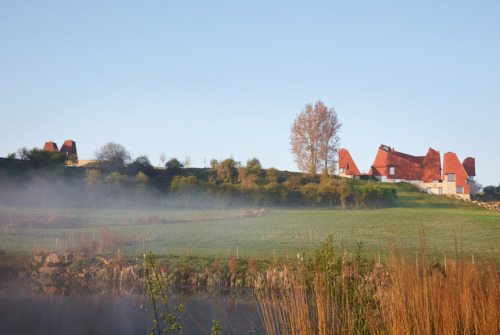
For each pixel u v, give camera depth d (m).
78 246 20.11
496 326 4.57
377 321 5.29
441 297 4.96
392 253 5.50
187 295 13.87
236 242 25.34
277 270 12.60
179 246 23.06
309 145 73.06
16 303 12.41
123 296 13.59
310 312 5.47
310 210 50.19
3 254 18.62
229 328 9.88
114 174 52.47
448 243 24.67
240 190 52.97
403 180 83.75
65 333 9.56
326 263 5.71
